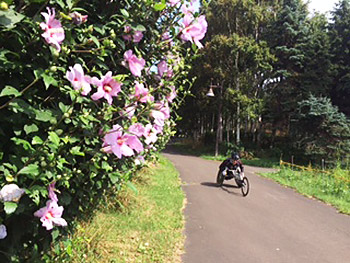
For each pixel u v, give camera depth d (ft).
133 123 6.32
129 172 8.16
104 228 14.83
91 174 6.20
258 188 37.70
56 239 6.42
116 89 5.80
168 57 8.40
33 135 5.27
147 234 16.88
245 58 86.89
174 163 65.36
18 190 4.57
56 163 5.32
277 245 18.12
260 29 100.32
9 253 5.26
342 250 17.92
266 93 98.27
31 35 4.91
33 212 5.42
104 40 5.82
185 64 8.72
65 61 5.39
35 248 6.00
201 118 125.59
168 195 27.58
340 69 93.04
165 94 8.19
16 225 5.27
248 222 22.57
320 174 45.24
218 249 16.81
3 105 4.65
